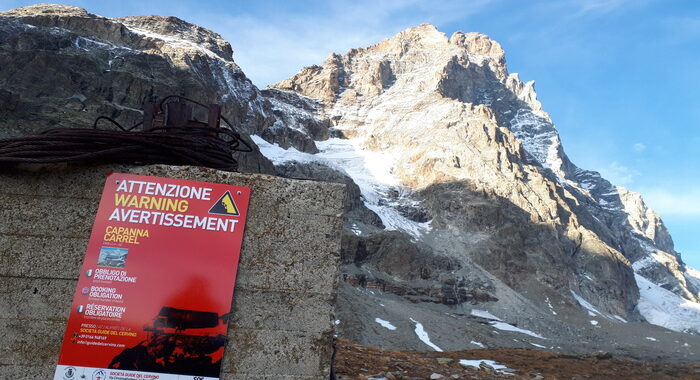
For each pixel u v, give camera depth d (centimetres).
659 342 11588
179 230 475
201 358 446
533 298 14188
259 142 18688
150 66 15075
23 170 483
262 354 454
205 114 14300
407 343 8025
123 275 462
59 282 461
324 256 480
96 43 15000
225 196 486
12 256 463
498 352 3158
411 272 12988
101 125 10938
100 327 450
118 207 479
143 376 441
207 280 464
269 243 479
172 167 493
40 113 10562
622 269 18888
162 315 454
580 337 11675
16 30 13825
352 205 15862
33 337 448
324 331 463
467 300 12731
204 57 18638
